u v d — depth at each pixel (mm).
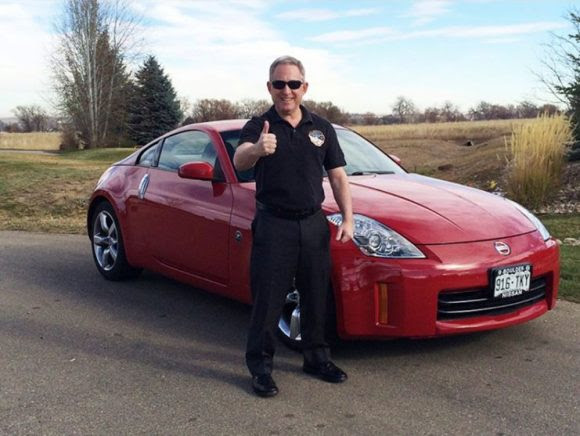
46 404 3381
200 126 5184
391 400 3348
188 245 4777
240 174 4551
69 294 5500
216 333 4488
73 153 38844
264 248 3381
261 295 3418
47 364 3936
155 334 4473
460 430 3012
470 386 3502
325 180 4375
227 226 4348
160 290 5605
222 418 3191
